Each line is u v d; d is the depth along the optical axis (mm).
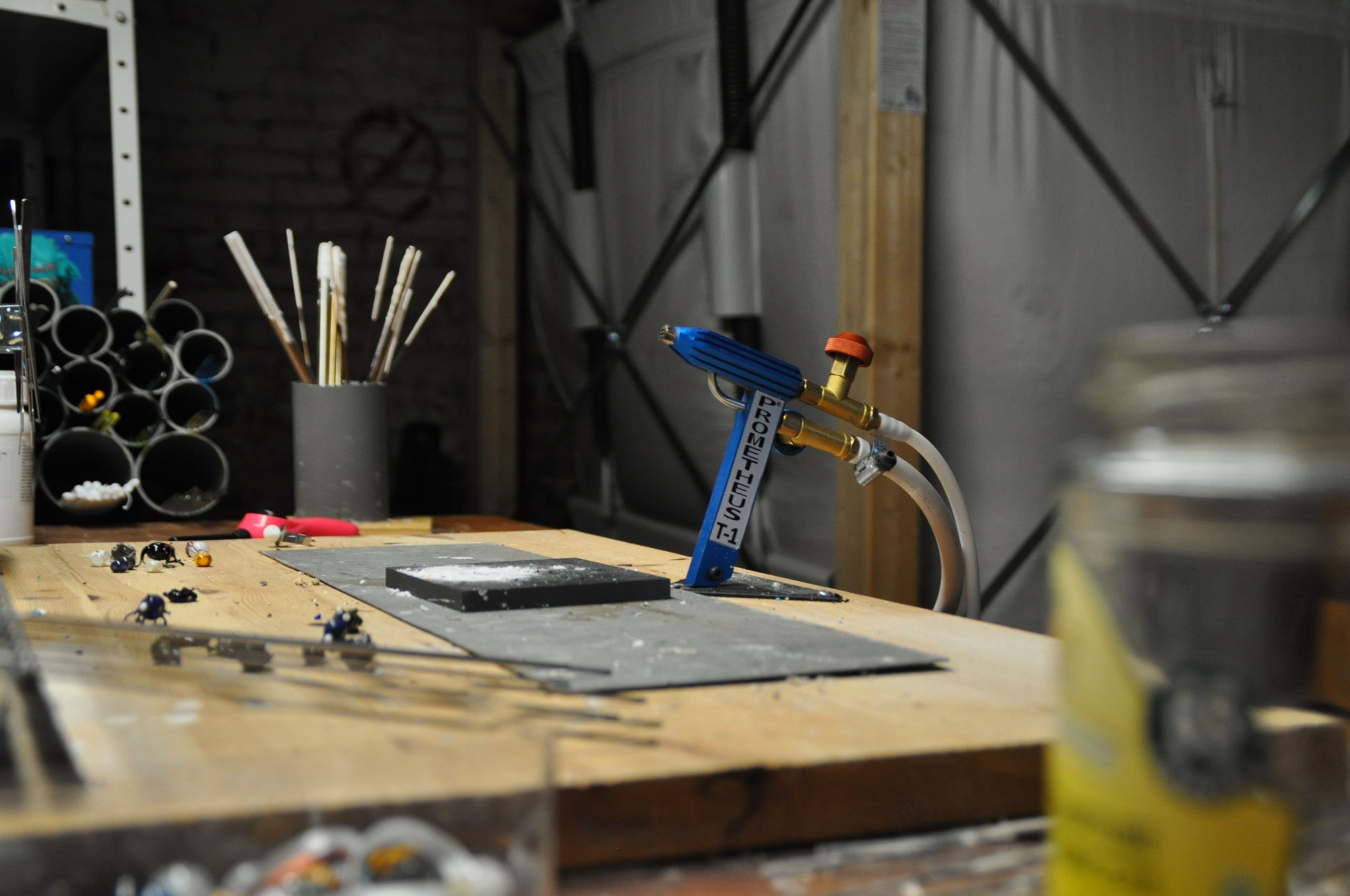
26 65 2457
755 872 497
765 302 2920
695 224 3104
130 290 2188
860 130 2422
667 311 3258
